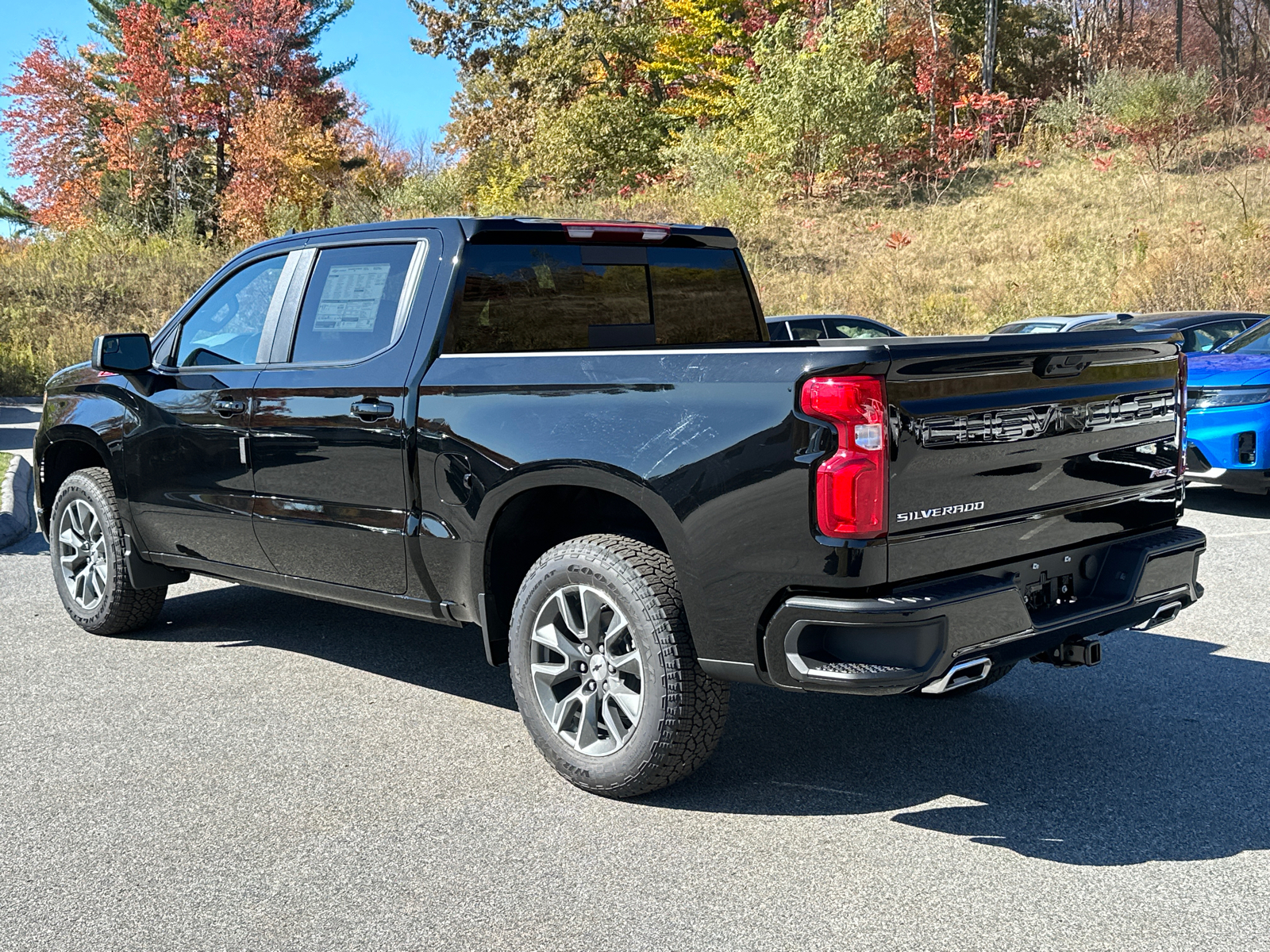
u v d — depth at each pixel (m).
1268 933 2.79
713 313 5.07
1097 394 3.65
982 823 3.49
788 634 3.19
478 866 3.22
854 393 3.04
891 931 2.82
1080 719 4.43
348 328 4.53
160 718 4.54
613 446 3.52
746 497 3.23
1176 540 3.87
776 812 3.59
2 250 35.22
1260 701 4.59
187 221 37.22
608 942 2.79
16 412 19.00
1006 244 26.50
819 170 33.06
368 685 4.98
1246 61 48.78
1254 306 17.70
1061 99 37.81
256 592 6.88
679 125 40.78
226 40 48.84
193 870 3.21
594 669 3.70
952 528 3.25
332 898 3.04
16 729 4.40
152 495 5.36
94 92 52.62
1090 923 2.85
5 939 2.83
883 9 36.53
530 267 4.40
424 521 4.14
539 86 48.03
